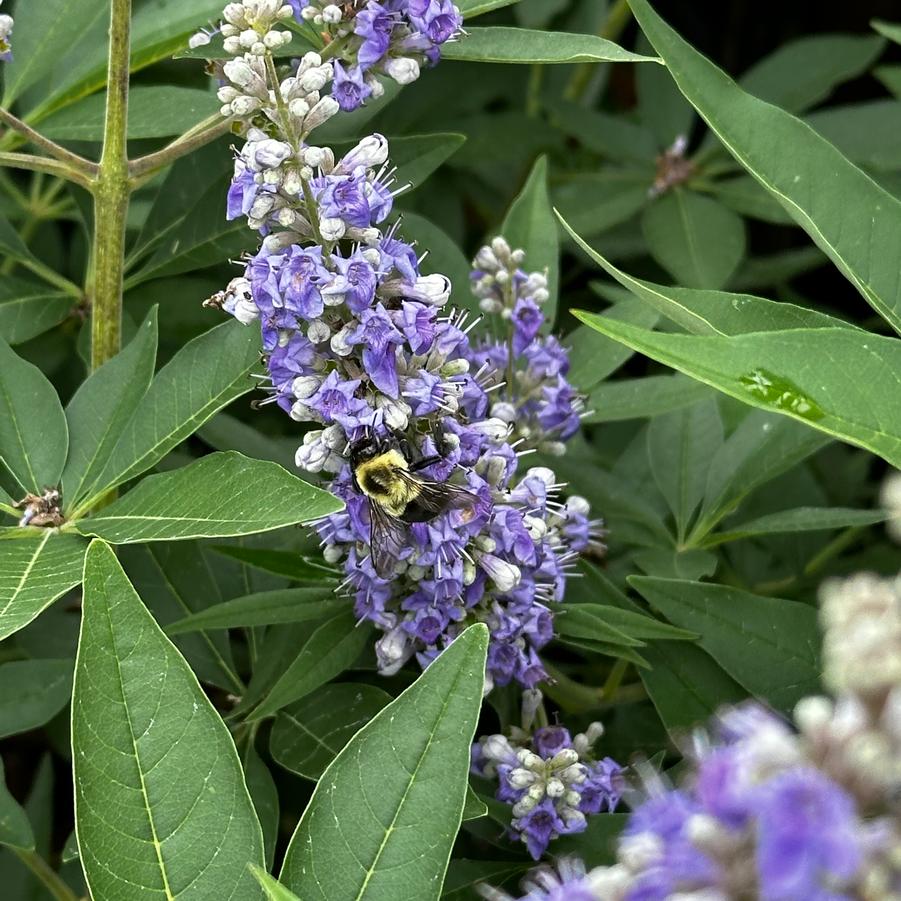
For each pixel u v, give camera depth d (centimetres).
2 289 36
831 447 41
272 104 29
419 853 26
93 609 26
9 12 40
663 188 42
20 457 31
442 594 30
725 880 22
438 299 29
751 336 25
